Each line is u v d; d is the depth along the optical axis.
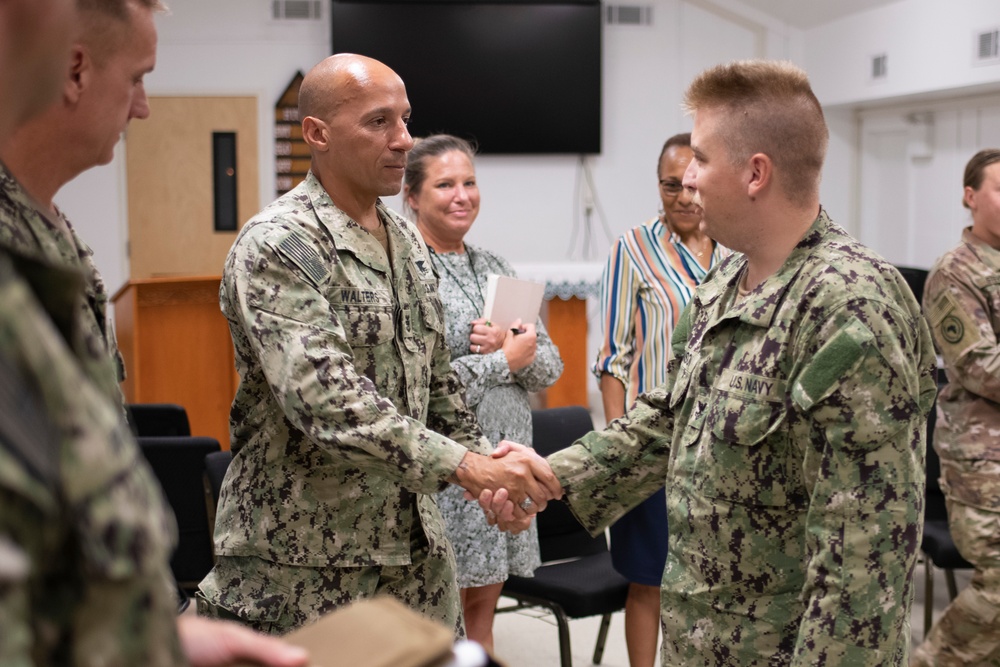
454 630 1.90
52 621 0.52
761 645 1.55
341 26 7.80
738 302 1.59
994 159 2.76
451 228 2.85
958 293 2.76
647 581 2.64
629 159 8.44
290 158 8.07
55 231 1.09
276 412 1.74
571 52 8.07
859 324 1.42
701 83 1.59
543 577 2.85
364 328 1.74
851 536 1.42
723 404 1.57
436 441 1.70
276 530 1.74
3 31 0.61
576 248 8.43
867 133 8.15
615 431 1.87
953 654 2.74
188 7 7.90
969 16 6.48
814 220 1.57
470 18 7.94
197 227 8.05
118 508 0.52
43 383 0.50
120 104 1.19
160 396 4.03
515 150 8.12
